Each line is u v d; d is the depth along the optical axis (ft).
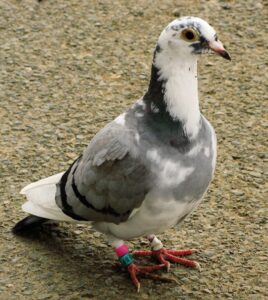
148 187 24.88
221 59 42.32
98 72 41.32
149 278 27.48
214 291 26.96
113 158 25.22
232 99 39.06
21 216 30.45
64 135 35.91
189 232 30.01
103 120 37.27
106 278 27.45
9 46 43.47
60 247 28.94
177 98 24.79
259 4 47.21
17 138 35.55
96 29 45.16
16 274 27.48
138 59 42.47
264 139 35.88
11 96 38.99
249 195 32.12
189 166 24.93
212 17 46.06
